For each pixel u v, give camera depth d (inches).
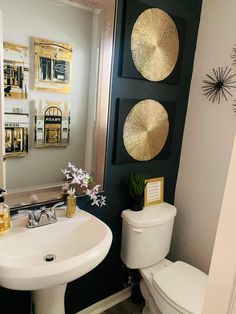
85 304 68.2
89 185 58.9
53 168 52.9
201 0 66.7
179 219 78.9
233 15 60.7
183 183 76.5
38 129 49.3
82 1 48.0
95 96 54.5
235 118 62.3
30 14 43.6
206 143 69.3
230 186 20.8
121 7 53.1
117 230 67.3
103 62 53.3
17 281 35.1
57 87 49.6
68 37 48.6
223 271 22.1
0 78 42.8
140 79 60.3
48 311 49.1
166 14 60.2
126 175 65.1
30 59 45.4
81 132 55.1
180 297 53.9
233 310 21.7
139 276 74.0
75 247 48.5
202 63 68.2
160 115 66.7
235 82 61.4
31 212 47.2
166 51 62.6
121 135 60.3
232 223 20.9
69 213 51.1
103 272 68.3
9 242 43.3
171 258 82.1
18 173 48.6
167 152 71.8
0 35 41.4
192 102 71.7
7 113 44.9
